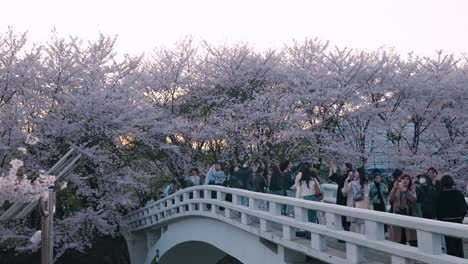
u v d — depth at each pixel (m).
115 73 22.84
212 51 26.72
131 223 24.97
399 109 25.78
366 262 7.68
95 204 21.88
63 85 20.92
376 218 7.01
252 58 25.91
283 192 12.81
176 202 19.67
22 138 18.34
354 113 23.98
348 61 25.08
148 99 25.59
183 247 20.41
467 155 24.20
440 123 25.16
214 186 15.36
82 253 22.84
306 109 24.73
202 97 25.95
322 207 8.59
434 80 25.14
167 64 26.34
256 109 24.50
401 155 24.25
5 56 19.09
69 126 19.62
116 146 22.55
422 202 8.97
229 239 14.67
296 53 27.17
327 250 8.95
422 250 6.09
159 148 23.48
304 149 24.61
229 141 24.27
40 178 7.42
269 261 11.72
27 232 19.78
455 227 5.46
